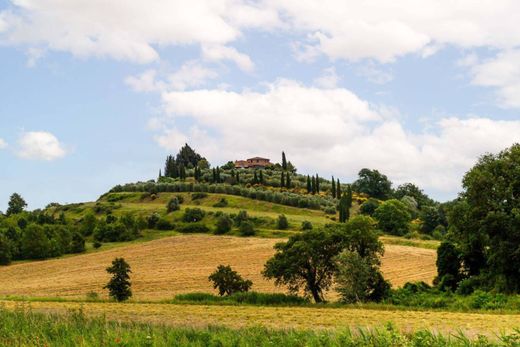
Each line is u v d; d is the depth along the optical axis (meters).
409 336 21.55
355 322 34.25
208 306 47.47
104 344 17.89
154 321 33.66
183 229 159.50
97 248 140.25
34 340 18.28
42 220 173.12
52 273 106.50
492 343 16.44
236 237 139.88
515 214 55.00
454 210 59.81
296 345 17.55
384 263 94.88
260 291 74.19
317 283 61.66
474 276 58.75
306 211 183.12
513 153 58.47
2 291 85.38
